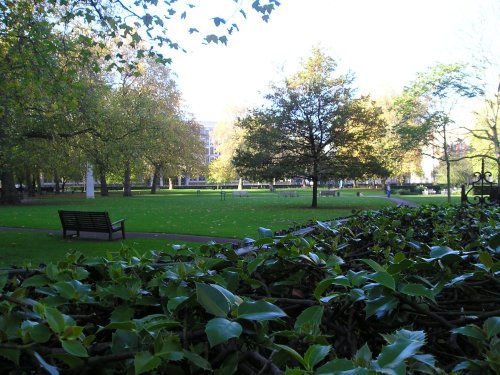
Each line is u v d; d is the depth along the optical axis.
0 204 32.16
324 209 25.81
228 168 63.28
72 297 1.64
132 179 56.91
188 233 13.66
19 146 19.75
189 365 1.25
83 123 15.73
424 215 5.06
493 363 1.11
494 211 4.83
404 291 1.51
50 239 12.52
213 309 1.29
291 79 28.83
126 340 1.23
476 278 1.88
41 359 1.04
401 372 0.96
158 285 1.81
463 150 40.75
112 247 10.85
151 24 8.20
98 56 10.19
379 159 29.16
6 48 9.79
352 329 1.62
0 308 1.39
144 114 20.69
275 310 1.28
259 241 2.38
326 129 27.09
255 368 1.26
